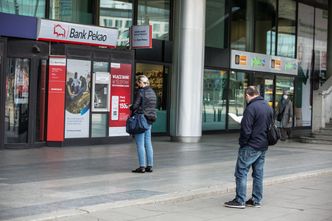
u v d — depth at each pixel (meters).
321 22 30.36
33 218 6.93
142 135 11.16
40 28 14.67
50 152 14.17
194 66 18.36
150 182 10.05
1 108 14.40
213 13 22.94
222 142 19.11
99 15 18.27
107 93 16.42
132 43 17.62
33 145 14.93
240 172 8.46
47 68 15.23
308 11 29.27
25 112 14.85
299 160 14.83
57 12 16.72
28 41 14.70
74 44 15.51
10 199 8.15
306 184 11.21
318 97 22.00
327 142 20.66
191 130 18.53
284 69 27.05
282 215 8.09
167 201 8.62
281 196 9.73
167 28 20.89
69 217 7.25
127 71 16.97
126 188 9.36
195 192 9.17
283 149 18.03
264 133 8.38
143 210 8.01
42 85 15.25
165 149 16.16
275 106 26.42
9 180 9.83
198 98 18.56
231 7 23.83
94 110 16.09
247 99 8.52
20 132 14.88
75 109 15.62
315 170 12.71
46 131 15.27
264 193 9.98
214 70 22.81
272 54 26.59
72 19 17.30
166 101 20.80
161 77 20.53
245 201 8.65
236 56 23.66
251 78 24.88
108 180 10.13
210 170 11.89
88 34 15.78
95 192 8.90
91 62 15.91
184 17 18.28
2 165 11.71
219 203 8.83
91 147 15.66
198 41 18.41
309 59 29.47
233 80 23.92
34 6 16.00
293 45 28.09
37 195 8.50
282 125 21.92
